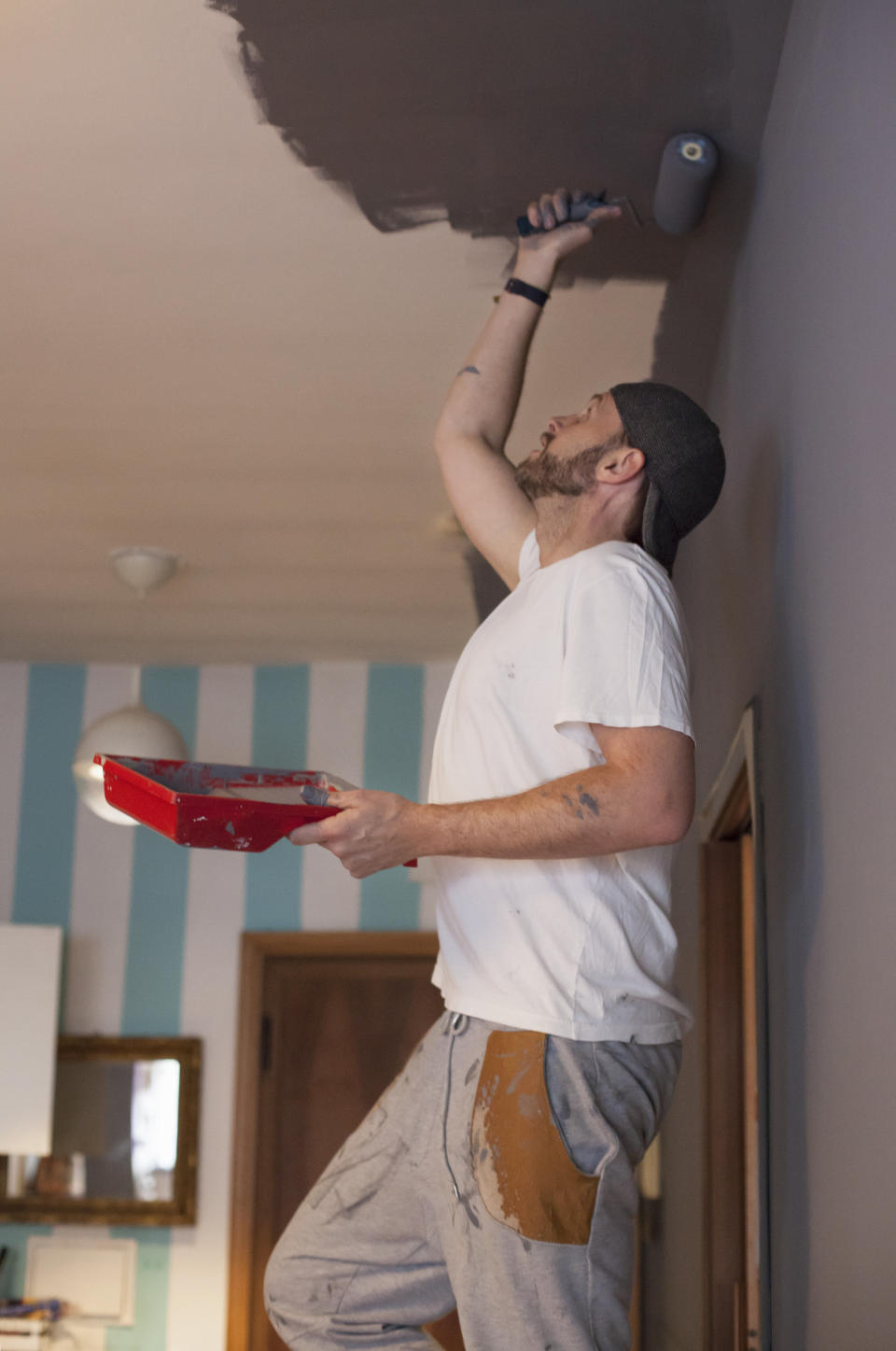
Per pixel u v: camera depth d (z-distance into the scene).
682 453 1.32
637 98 1.73
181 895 4.33
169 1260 4.05
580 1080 1.11
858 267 1.16
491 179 1.90
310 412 2.66
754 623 1.84
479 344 1.74
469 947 1.19
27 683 4.53
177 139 1.82
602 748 1.13
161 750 3.49
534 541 1.48
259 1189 4.09
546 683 1.21
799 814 1.45
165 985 4.27
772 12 1.56
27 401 2.62
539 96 1.73
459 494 1.64
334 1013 4.23
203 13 1.58
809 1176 1.36
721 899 2.54
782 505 1.61
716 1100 2.46
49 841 4.40
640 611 1.17
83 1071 4.19
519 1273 1.08
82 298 2.24
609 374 2.49
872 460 1.09
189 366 2.47
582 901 1.17
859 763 1.12
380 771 4.38
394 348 2.40
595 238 2.04
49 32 1.62
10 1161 4.14
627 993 1.16
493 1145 1.11
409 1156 1.18
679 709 1.13
